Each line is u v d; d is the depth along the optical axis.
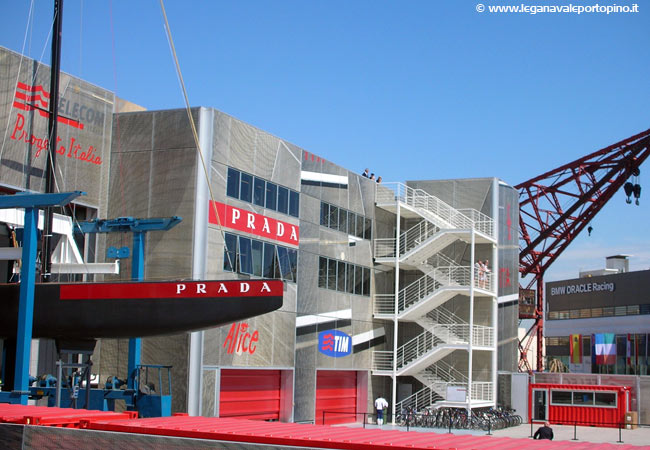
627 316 85.00
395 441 12.16
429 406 44.97
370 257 46.31
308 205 40.25
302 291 39.31
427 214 47.59
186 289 25.38
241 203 34.97
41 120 31.02
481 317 49.22
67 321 25.88
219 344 33.09
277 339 37.06
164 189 33.22
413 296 48.78
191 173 32.88
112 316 25.69
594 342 83.06
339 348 42.44
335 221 42.72
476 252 50.50
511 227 53.16
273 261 37.06
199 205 32.62
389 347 47.94
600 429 45.09
